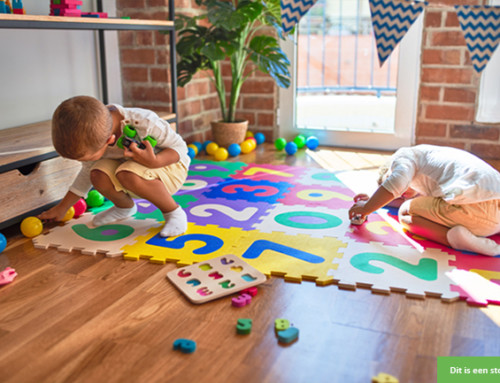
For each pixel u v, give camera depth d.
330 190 2.16
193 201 2.03
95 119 1.43
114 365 1.04
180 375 1.00
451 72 2.61
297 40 2.94
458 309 1.23
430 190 1.63
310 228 1.73
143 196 1.66
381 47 1.38
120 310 1.24
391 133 2.84
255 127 3.17
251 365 1.03
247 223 1.78
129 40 2.72
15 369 1.03
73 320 1.20
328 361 1.04
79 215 1.87
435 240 1.60
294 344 1.10
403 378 0.99
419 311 1.22
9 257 1.54
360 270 1.41
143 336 1.13
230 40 2.63
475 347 1.08
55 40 2.36
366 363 1.04
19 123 2.23
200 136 3.05
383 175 1.87
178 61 2.82
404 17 1.35
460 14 1.37
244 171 2.47
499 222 1.54
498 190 1.48
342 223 1.77
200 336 1.13
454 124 2.68
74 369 1.02
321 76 4.40
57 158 1.81
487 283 1.34
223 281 1.34
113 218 1.79
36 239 1.65
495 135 2.61
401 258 1.49
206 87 3.07
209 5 2.56
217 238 1.65
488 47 1.38
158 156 1.62
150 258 1.51
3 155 1.64
